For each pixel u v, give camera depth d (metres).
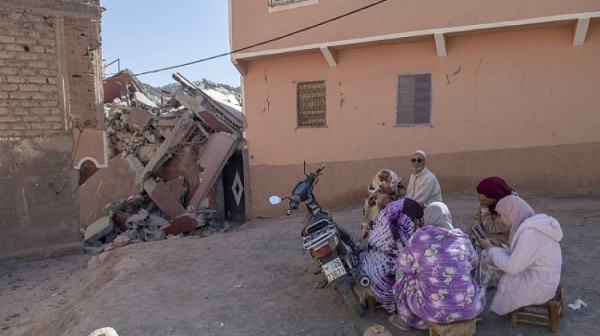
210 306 4.60
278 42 11.95
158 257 6.88
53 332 4.95
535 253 3.52
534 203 9.18
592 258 5.40
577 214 7.87
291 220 11.99
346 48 11.47
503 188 4.21
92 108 9.83
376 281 4.04
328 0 11.19
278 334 3.88
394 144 11.26
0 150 8.89
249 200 13.47
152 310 4.58
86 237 15.30
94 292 6.08
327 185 12.20
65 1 9.36
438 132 10.75
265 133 13.02
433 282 3.32
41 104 9.24
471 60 10.29
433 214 3.54
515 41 9.86
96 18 9.77
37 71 9.18
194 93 17.28
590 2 8.77
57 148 9.41
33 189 9.21
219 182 16.16
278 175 12.93
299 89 12.45
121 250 7.77
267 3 12.05
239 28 12.51
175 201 16.42
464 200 10.09
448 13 9.92
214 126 16.22
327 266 4.02
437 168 10.78
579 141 9.51
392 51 11.09
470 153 10.45
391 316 3.94
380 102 11.35
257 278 5.42
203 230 14.14
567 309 4.00
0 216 8.93
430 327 3.45
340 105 11.87
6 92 8.91
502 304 3.71
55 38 9.33
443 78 10.60
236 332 3.95
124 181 18.70
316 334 3.84
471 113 10.38
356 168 11.77
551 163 9.74
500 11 9.46
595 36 9.22
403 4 10.36
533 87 9.80
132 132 19.72
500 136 10.15
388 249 4.09
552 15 9.05
